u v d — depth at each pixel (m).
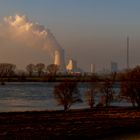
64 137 46.47
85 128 54.44
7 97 136.38
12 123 59.12
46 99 125.75
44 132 49.69
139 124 60.41
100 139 47.50
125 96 97.62
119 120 65.69
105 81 99.44
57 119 65.62
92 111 81.19
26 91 178.25
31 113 75.38
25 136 46.12
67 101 86.38
